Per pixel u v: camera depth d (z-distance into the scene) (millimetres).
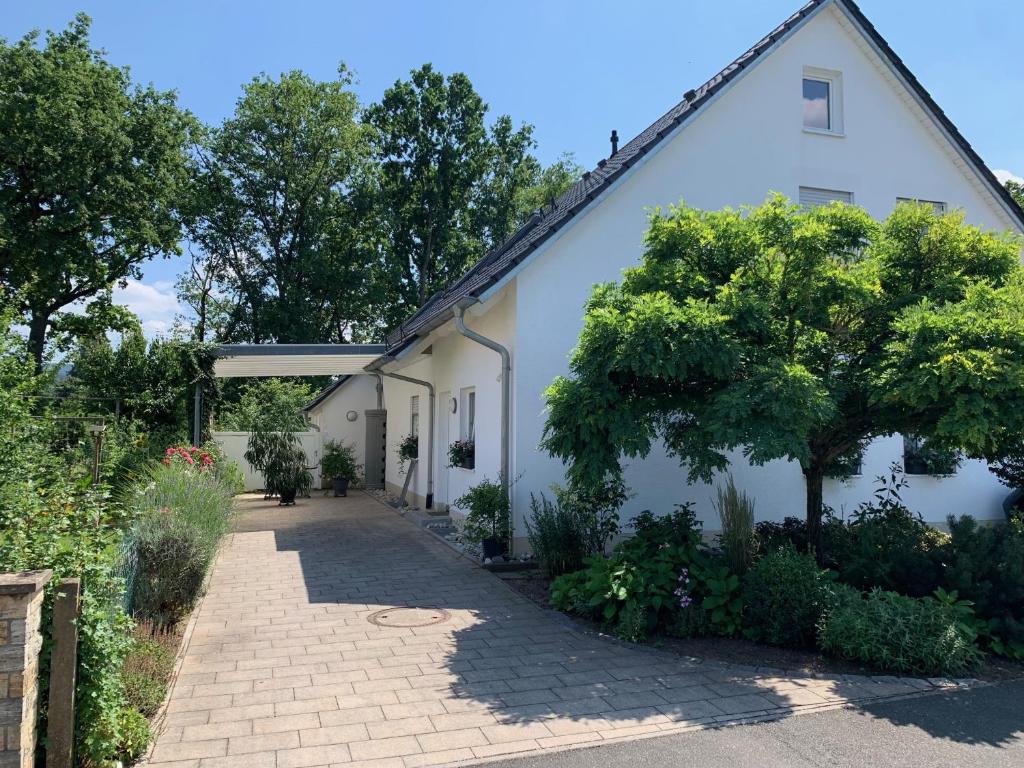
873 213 12641
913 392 6043
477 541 10391
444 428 15359
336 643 6562
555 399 7215
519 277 10430
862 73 12734
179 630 6770
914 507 12359
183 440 14969
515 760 4293
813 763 4266
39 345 22578
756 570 6945
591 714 4988
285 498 18000
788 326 7289
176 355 15391
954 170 13195
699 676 5766
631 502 10625
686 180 11398
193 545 7082
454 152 35719
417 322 18016
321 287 32844
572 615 7547
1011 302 6281
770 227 7215
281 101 32438
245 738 4559
